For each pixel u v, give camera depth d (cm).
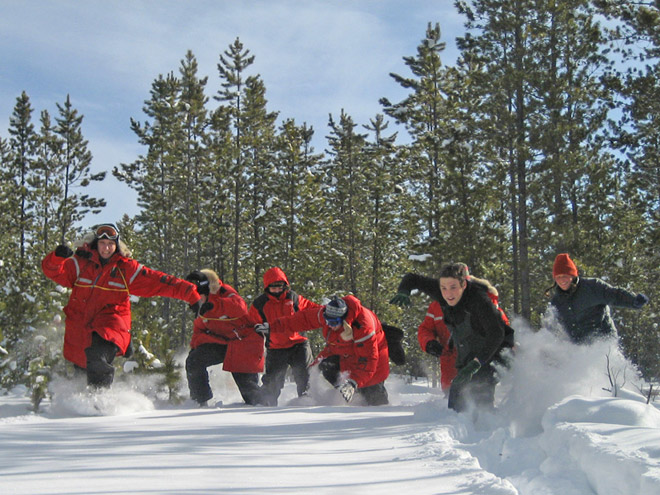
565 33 2459
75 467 240
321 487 225
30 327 740
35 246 3784
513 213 2505
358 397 745
